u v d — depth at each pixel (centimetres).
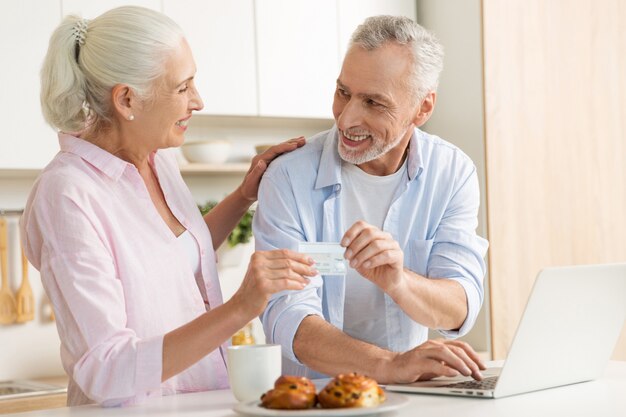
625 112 364
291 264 137
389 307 189
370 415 114
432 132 349
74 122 167
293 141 199
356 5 337
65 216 150
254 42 315
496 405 127
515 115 332
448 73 342
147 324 164
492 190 325
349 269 188
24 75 273
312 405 114
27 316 303
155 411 132
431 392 138
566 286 137
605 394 137
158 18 165
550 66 342
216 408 133
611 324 151
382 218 192
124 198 167
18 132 272
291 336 165
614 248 359
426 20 352
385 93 173
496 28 328
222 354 183
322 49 330
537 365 138
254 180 200
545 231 339
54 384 284
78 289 145
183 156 331
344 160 188
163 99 166
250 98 314
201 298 179
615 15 362
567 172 346
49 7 277
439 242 192
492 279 324
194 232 187
